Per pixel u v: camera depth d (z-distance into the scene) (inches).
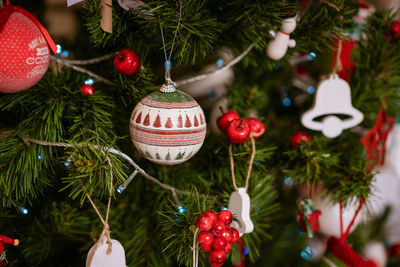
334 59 33.5
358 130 38.0
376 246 43.8
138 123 27.3
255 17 29.3
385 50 33.9
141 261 32.9
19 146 28.7
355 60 35.2
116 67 28.9
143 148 27.5
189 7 28.1
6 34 25.5
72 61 30.0
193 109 27.5
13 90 26.6
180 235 28.5
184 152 27.5
